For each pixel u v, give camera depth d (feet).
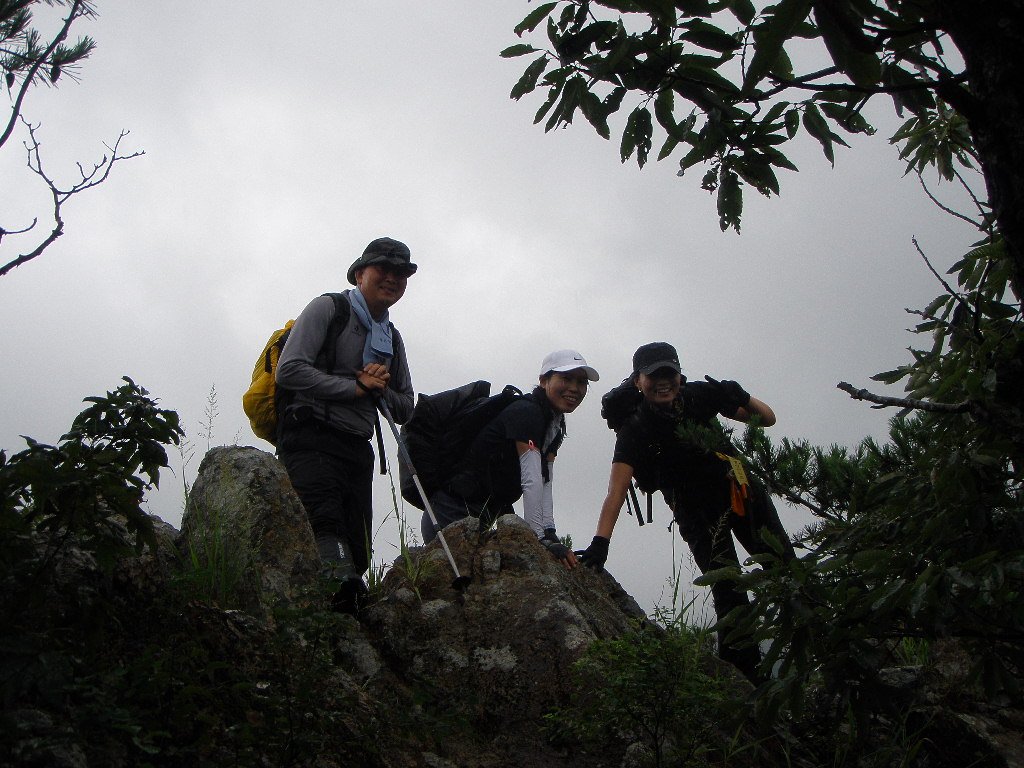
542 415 17.67
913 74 8.76
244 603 13.00
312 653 10.03
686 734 12.14
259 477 14.38
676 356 17.58
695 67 8.83
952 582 9.59
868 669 10.41
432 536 17.40
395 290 17.03
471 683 13.75
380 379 16.06
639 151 9.51
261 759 9.20
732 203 9.58
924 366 10.60
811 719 14.03
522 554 16.07
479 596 15.17
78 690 8.41
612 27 8.70
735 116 9.18
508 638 14.34
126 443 9.57
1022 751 13.15
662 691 11.86
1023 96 6.95
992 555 9.37
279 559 13.84
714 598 16.37
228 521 13.88
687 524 17.37
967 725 13.47
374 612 14.78
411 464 16.81
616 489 17.42
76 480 8.83
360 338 16.52
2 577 8.77
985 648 10.69
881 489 11.09
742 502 16.51
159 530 13.42
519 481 17.85
